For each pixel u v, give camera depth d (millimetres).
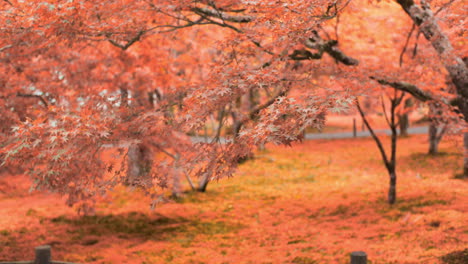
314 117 4699
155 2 6992
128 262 8906
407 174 17031
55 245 10078
